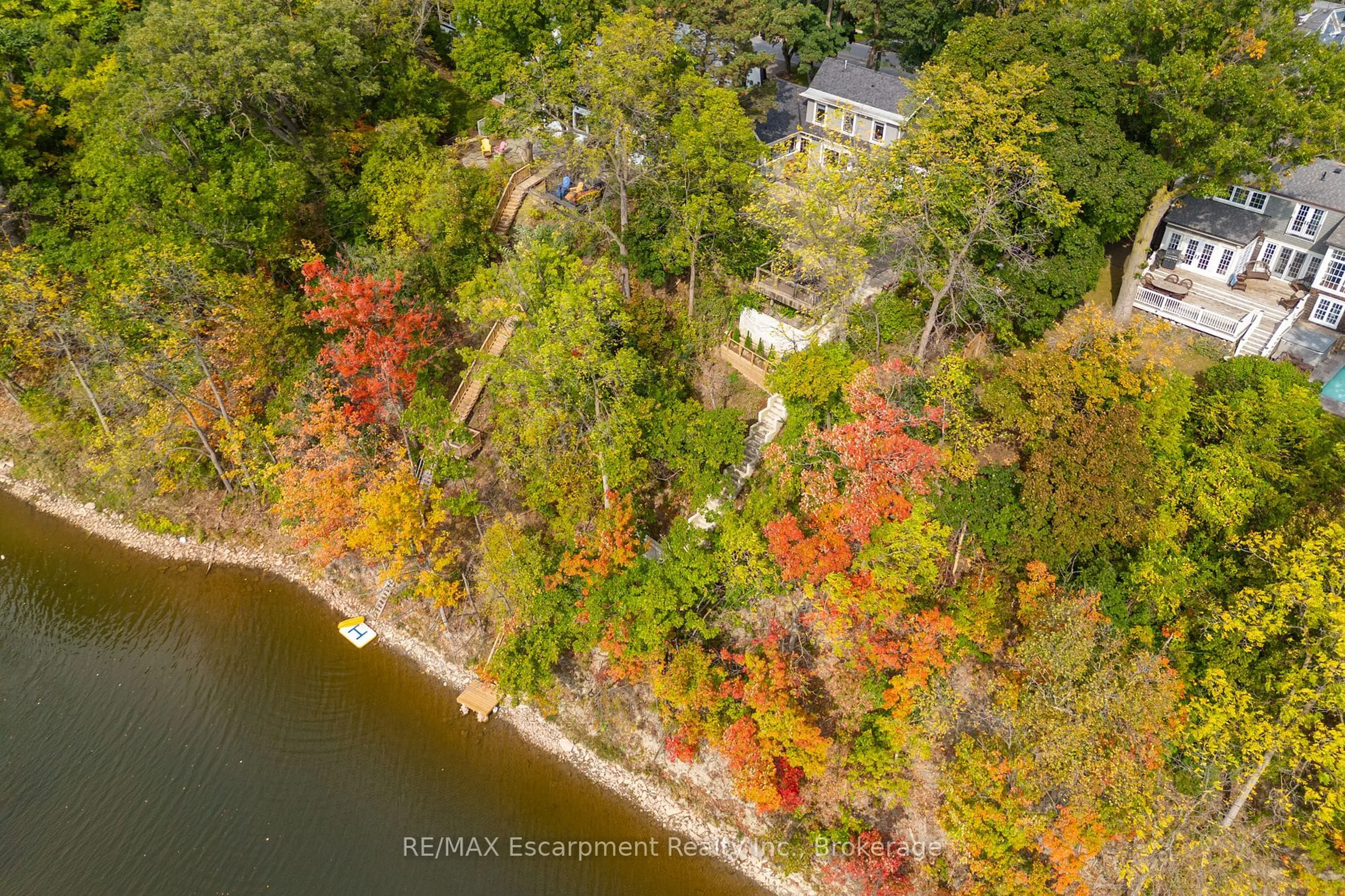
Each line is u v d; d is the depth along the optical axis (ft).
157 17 154.92
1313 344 140.97
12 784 122.31
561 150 150.51
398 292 148.97
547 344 116.26
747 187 143.02
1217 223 151.02
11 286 148.97
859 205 125.08
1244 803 98.58
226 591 151.02
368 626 142.82
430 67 205.98
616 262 161.48
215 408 150.71
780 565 108.58
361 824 118.11
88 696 135.03
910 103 142.31
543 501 126.52
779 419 137.69
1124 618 103.24
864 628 110.22
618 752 123.44
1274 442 107.65
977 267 135.03
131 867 112.88
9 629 146.20
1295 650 92.48
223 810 119.55
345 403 139.54
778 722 104.78
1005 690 103.04
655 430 125.70
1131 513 101.40
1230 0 115.34
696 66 170.60
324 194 169.37
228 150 160.35
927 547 102.58
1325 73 114.83
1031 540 105.60
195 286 145.59
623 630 113.29
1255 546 98.84
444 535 134.41
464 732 129.29
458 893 110.42
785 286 147.23
